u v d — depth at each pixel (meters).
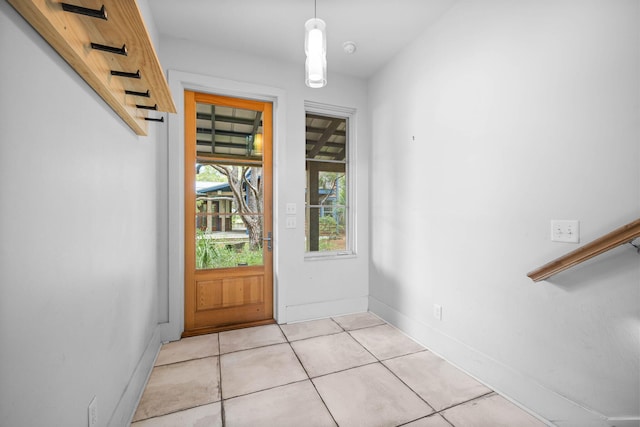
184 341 2.25
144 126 1.62
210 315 2.52
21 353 0.65
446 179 2.00
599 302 1.22
